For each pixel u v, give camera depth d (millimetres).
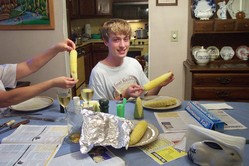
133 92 1521
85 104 1277
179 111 1398
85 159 928
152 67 2736
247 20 2320
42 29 2744
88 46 5129
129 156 951
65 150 998
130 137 996
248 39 2613
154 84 1518
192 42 2557
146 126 1111
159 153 969
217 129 1131
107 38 1699
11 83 1415
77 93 4125
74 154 966
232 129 1152
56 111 1449
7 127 1232
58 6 2693
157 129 1128
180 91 2768
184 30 2625
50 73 2854
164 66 2725
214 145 863
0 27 2768
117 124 998
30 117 1354
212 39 2633
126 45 1689
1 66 1411
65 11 2719
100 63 1771
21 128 1217
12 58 2852
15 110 1447
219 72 2320
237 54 2607
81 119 1116
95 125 975
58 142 1066
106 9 5293
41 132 1169
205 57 2426
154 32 2652
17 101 1133
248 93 2324
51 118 1342
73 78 1193
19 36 2791
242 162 842
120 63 1764
